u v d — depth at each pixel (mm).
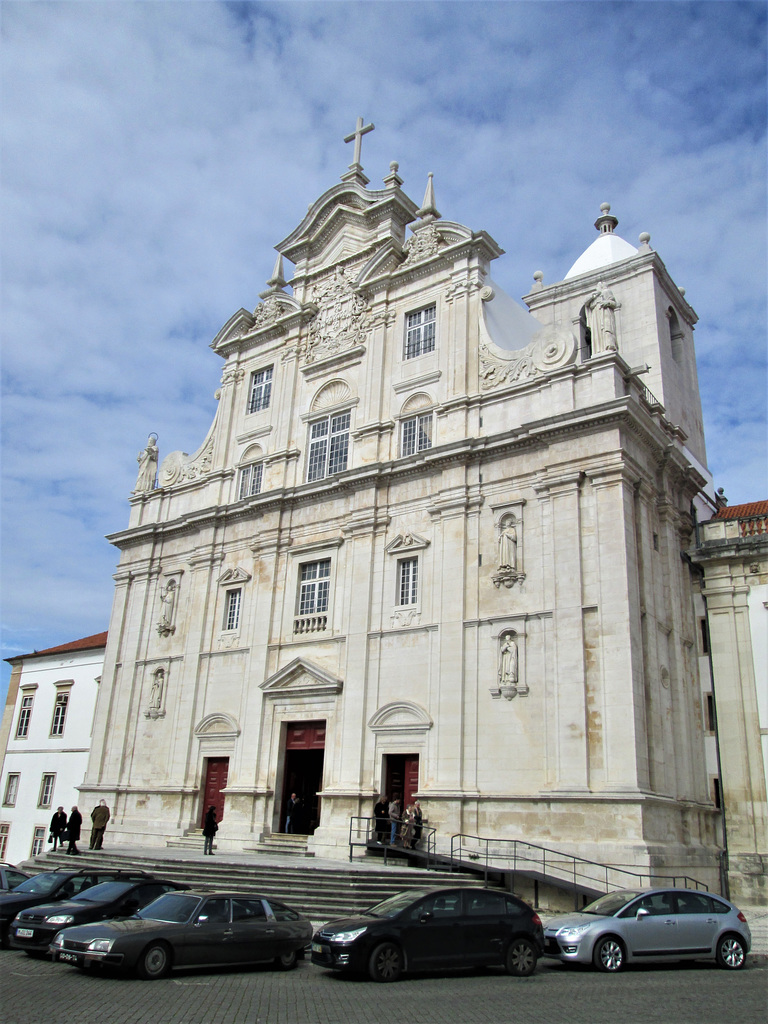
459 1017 10188
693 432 34031
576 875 20953
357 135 37000
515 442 26328
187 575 35469
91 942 12867
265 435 35188
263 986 12414
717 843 24672
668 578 26000
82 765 39500
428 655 26484
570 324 35125
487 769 24047
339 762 27328
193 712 32406
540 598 24625
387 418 30953
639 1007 10914
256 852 27375
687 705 25328
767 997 11766
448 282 30969
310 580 31219
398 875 20766
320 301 35438
